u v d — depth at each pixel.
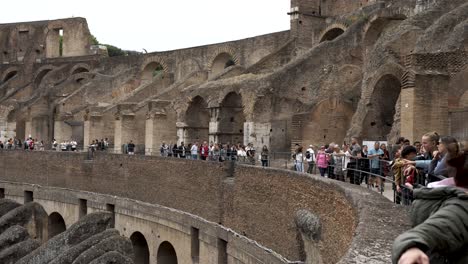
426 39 32.78
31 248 35.16
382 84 34.47
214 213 33.88
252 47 60.25
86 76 71.38
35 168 54.28
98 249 29.08
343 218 17.41
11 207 45.28
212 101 47.50
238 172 31.39
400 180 15.82
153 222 40.47
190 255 35.91
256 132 43.00
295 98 43.84
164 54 68.31
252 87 43.88
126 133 56.12
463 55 28.92
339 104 40.94
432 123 28.44
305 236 22.14
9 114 69.00
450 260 4.95
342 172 25.34
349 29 45.78
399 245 4.69
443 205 5.09
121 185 45.22
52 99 69.06
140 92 62.38
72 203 49.66
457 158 5.48
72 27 81.00
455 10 33.81
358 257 8.41
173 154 44.94
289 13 56.41
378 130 34.97
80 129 63.97
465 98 28.77
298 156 31.27
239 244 29.62
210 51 63.91
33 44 81.56
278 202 25.97
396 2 44.72
